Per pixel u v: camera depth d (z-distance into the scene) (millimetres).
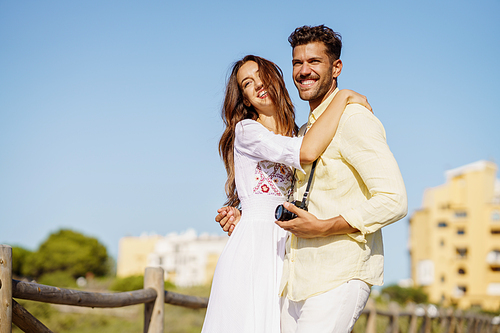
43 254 49250
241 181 2502
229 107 2670
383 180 1924
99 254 53531
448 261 43031
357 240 1979
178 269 54719
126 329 12773
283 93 2562
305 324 2008
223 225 2637
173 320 13133
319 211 2092
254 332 2229
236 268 2340
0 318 2086
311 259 2047
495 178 44469
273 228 2418
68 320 12320
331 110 2082
